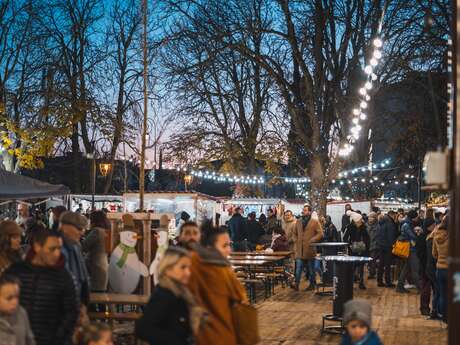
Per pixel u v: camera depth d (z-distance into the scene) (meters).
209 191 54.66
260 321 12.23
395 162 40.75
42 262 5.71
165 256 5.31
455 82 4.49
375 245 19.08
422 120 36.69
